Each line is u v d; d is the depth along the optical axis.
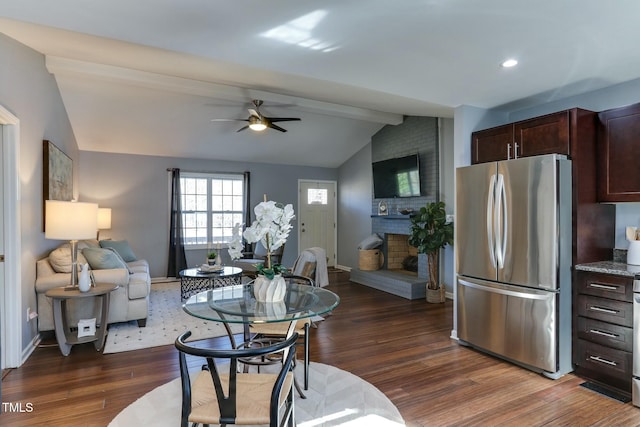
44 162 3.85
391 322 4.29
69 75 4.17
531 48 2.44
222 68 2.95
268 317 2.08
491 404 2.45
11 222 2.97
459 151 3.74
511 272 3.07
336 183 8.59
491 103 3.66
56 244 4.40
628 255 2.87
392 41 2.34
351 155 7.99
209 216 7.33
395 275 6.12
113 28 2.21
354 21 2.09
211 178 7.35
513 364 3.10
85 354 3.25
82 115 5.41
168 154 6.85
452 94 3.39
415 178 5.95
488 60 2.64
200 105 5.52
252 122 5.01
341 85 3.22
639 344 2.48
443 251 5.57
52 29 2.46
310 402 2.45
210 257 5.37
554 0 1.86
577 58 2.60
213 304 2.37
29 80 3.40
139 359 3.15
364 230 7.55
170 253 6.80
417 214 5.60
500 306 3.15
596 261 3.00
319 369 2.97
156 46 2.47
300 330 2.71
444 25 2.13
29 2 1.91
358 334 3.86
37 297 3.47
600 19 2.06
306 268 4.16
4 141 2.97
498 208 3.16
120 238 6.57
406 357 3.24
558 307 2.82
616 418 2.29
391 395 2.55
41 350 3.32
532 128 3.17
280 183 7.98
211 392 1.72
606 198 2.95
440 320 4.38
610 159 2.92
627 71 2.84
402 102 3.75
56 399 2.46
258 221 2.36
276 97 5.11
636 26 2.13
